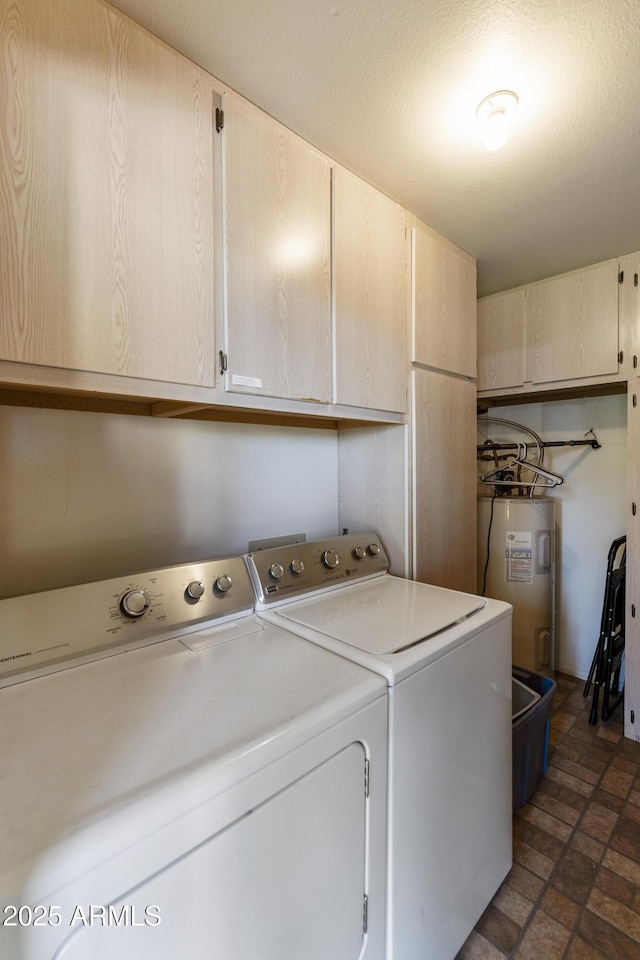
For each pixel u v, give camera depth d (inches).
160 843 21.0
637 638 79.0
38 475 44.9
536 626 99.5
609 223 68.2
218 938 23.3
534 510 99.3
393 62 40.4
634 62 39.7
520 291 91.6
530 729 64.2
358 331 56.9
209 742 25.4
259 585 48.9
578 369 83.8
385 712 33.8
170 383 38.4
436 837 39.7
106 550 49.5
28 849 18.4
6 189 29.7
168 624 40.6
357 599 53.0
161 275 37.5
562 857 55.6
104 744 25.2
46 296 31.4
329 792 29.4
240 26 36.7
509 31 37.1
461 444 75.9
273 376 46.7
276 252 46.9
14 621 33.2
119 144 34.9
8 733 26.4
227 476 60.9
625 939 45.7
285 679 33.3
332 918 30.0
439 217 66.6
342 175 54.7
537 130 48.3
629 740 80.0
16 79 30.0
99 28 33.9
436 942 40.2
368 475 71.2
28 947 17.3
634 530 78.8
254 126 44.9
